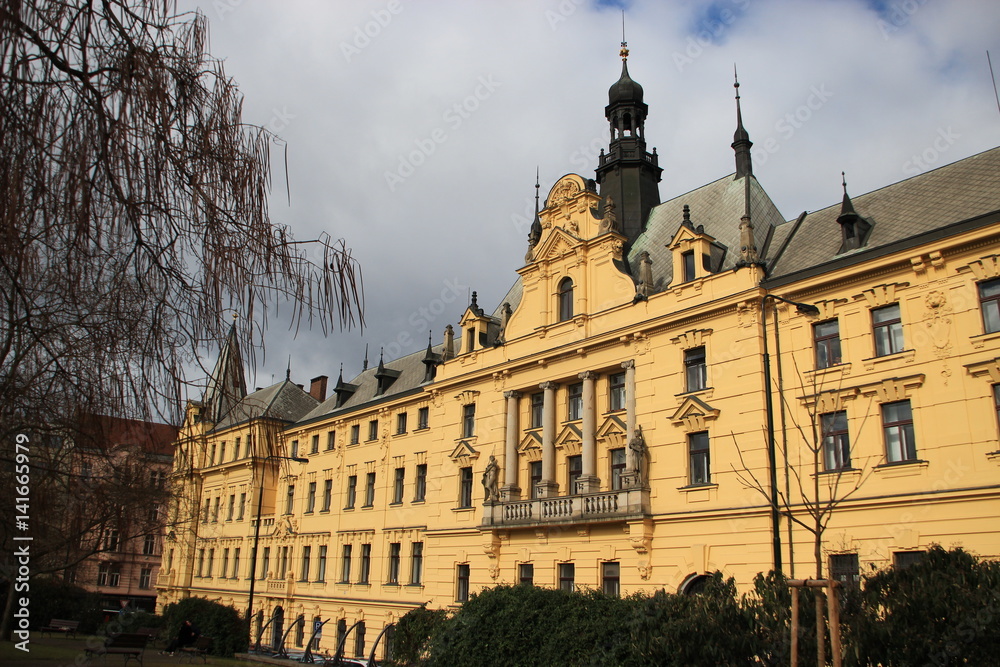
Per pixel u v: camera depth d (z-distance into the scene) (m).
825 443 29.42
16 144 7.39
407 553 48.78
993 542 24.64
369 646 49.56
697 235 35.59
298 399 73.94
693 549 32.12
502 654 23.23
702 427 33.25
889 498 27.06
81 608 58.38
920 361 27.61
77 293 8.89
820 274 30.62
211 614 43.59
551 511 37.59
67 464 13.63
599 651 21.03
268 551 63.25
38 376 10.14
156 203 8.45
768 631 16.59
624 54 49.19
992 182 29.12
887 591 15.90
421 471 50.03
